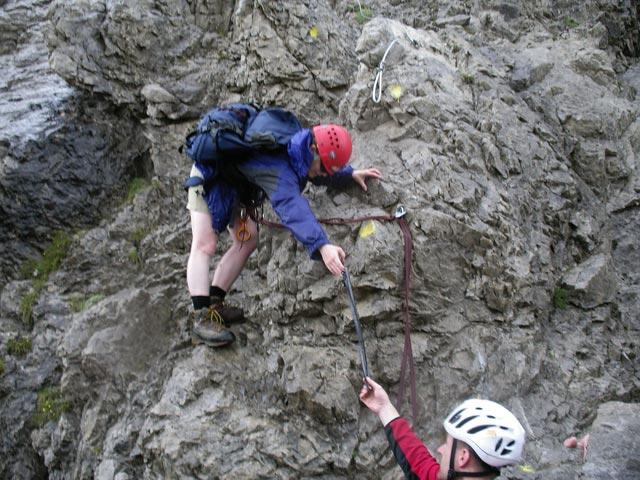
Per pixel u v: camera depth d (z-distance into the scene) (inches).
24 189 199.9
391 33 190.1
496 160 179.8
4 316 193.9
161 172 204.5
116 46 209.9
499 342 164.1
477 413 104.1
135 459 159.2
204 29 217.8
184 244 189.9
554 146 197.6
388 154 174.2
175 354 172.9
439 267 162.4
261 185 152.3
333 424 153.1
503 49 227.5
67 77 207.3
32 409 181.2
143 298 179.3
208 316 162.2
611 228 196.1
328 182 166.9
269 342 166.6
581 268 183.5
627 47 260.5
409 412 156.2
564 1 249.3
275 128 154.6
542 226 182.9
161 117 208.1
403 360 155.8
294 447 149.7
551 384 164.6
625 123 211.9
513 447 101.7
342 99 198.5
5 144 201.2
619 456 137.4
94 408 170.2
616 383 165.5
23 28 245.1
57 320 190.1
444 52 203.6
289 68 201.3
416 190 166.1
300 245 167.6
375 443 151.9
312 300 161.5
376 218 161.0
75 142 206.4
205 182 158.2
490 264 166.4
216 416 154.2
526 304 170.9
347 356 157.8
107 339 173.2
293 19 204.1
